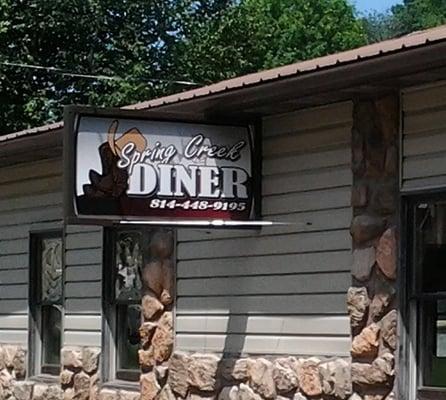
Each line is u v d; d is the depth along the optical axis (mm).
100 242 12312
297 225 9594
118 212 9242
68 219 9039
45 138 11625
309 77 8453
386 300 8727
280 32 38969
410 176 8641
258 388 9797
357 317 8898
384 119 8828
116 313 12188
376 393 8750
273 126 9852
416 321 8633
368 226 8906
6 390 13727
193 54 26781
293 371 9461
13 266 13844
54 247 13227
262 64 26984
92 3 27156
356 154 9055
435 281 8508
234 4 28531
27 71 27422
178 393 10695
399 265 8664
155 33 27844
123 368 12055
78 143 9109
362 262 8930
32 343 13445
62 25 27188
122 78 26656
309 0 41469
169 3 27781
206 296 10516
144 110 9594
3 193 14039
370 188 8938
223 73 26484
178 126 9516
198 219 9578
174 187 9477
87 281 12508
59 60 27734
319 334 9328
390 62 7812
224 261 10328
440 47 7410
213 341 10391
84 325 12516
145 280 11219
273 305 9781
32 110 26891
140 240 11750
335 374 9070
